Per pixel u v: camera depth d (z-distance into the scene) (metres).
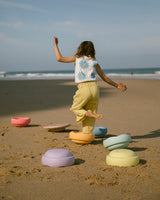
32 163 3.42
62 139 4.92
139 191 2.50
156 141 4.76
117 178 2.84
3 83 21.77
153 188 2.57
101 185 2.64
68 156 3.34
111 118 7.29
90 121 4.62
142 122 6.71
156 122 6.70
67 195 2.41
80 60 4.49
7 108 9.22
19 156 3.77
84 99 4.39
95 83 4.50
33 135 5.27
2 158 3.64
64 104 10.13
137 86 17.67
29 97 12.36
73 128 6.04
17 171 3.04
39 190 2.52
